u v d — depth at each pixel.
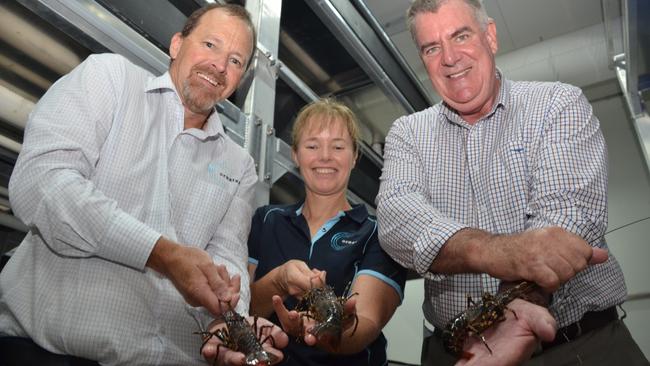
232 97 2.97
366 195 4.79
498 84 1.95
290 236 2.23
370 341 1.77
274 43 3.12
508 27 5.30
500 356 1.17
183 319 1.68
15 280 1.60
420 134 2.04
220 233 1.96
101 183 1.62
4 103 2.33
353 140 2.41
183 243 1.78
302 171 2.33
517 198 1.73
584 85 5.47
